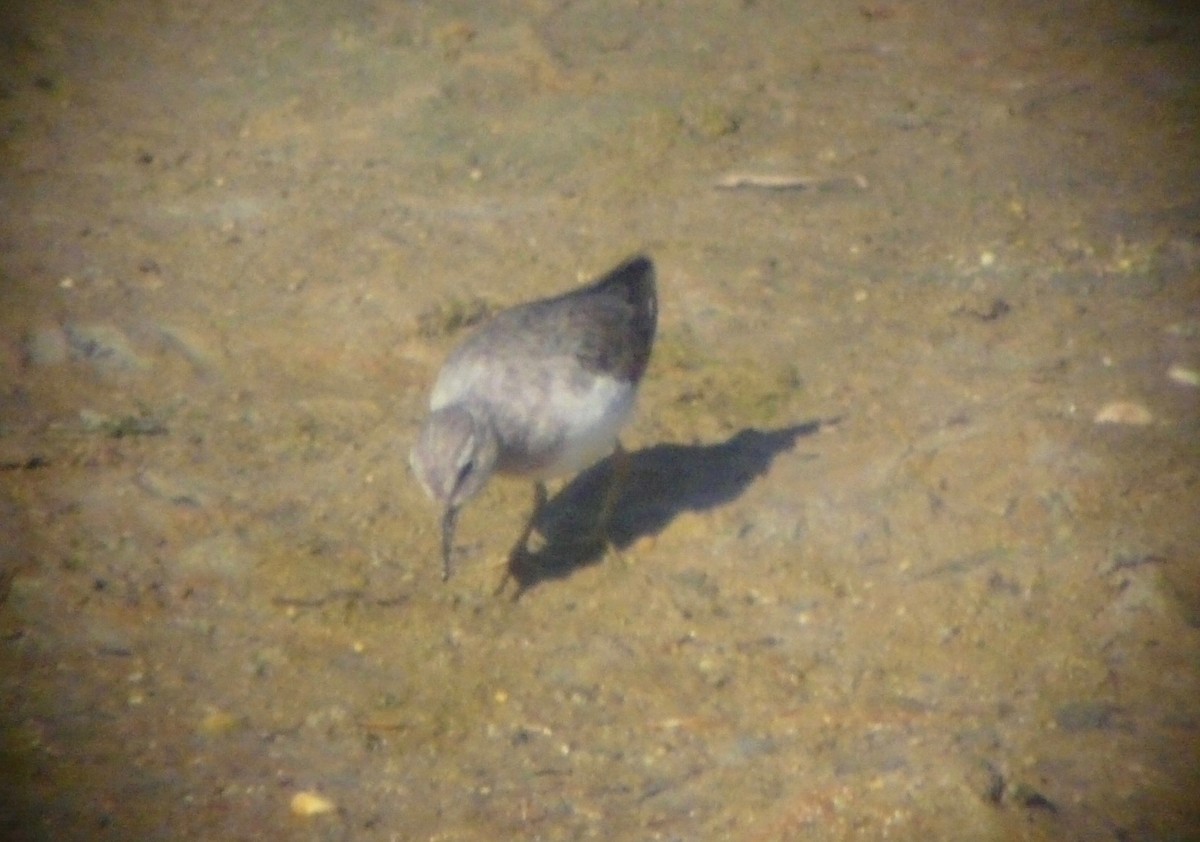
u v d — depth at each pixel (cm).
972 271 1260
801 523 995
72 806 789
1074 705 856
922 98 1522
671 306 1206
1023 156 1430
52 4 1669
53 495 1012
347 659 896
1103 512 994
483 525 1006
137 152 1422
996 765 813
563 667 891
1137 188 1383
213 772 816
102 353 1151
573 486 1045
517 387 923
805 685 877
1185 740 832
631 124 1454
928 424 1078
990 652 895
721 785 809
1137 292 1233
